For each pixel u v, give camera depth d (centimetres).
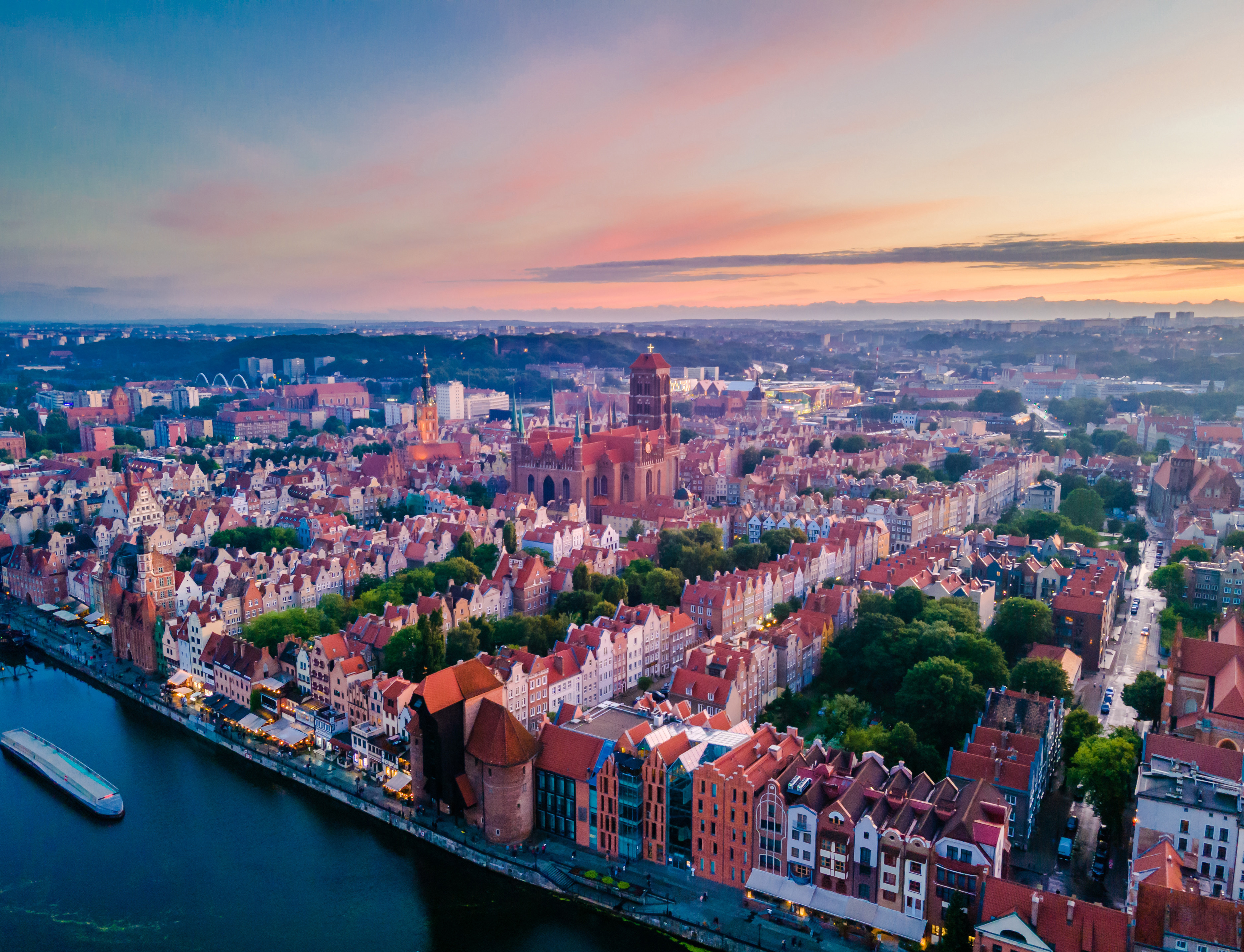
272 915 15325
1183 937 11631
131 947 14588
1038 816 17075
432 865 16662
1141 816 14775
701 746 16450
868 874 13925
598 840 16525
